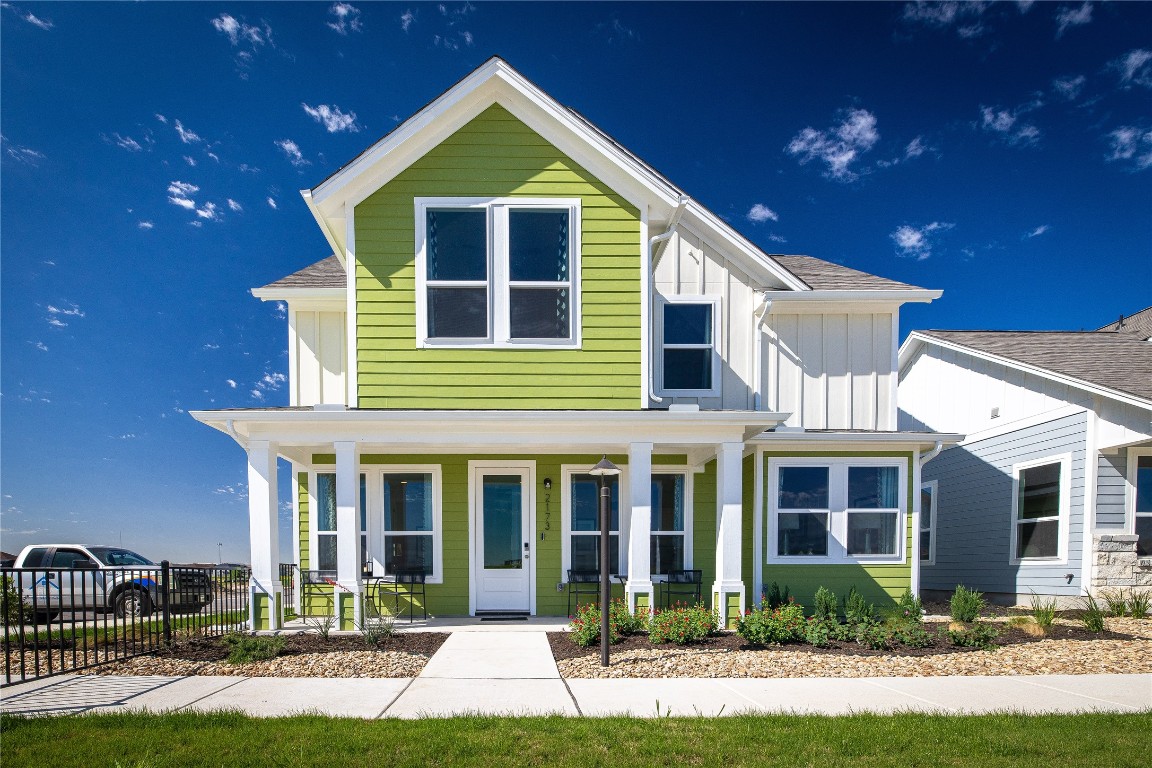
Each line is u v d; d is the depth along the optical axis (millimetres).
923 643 7926
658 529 11094
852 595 9477
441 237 9289
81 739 4512
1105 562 10859
